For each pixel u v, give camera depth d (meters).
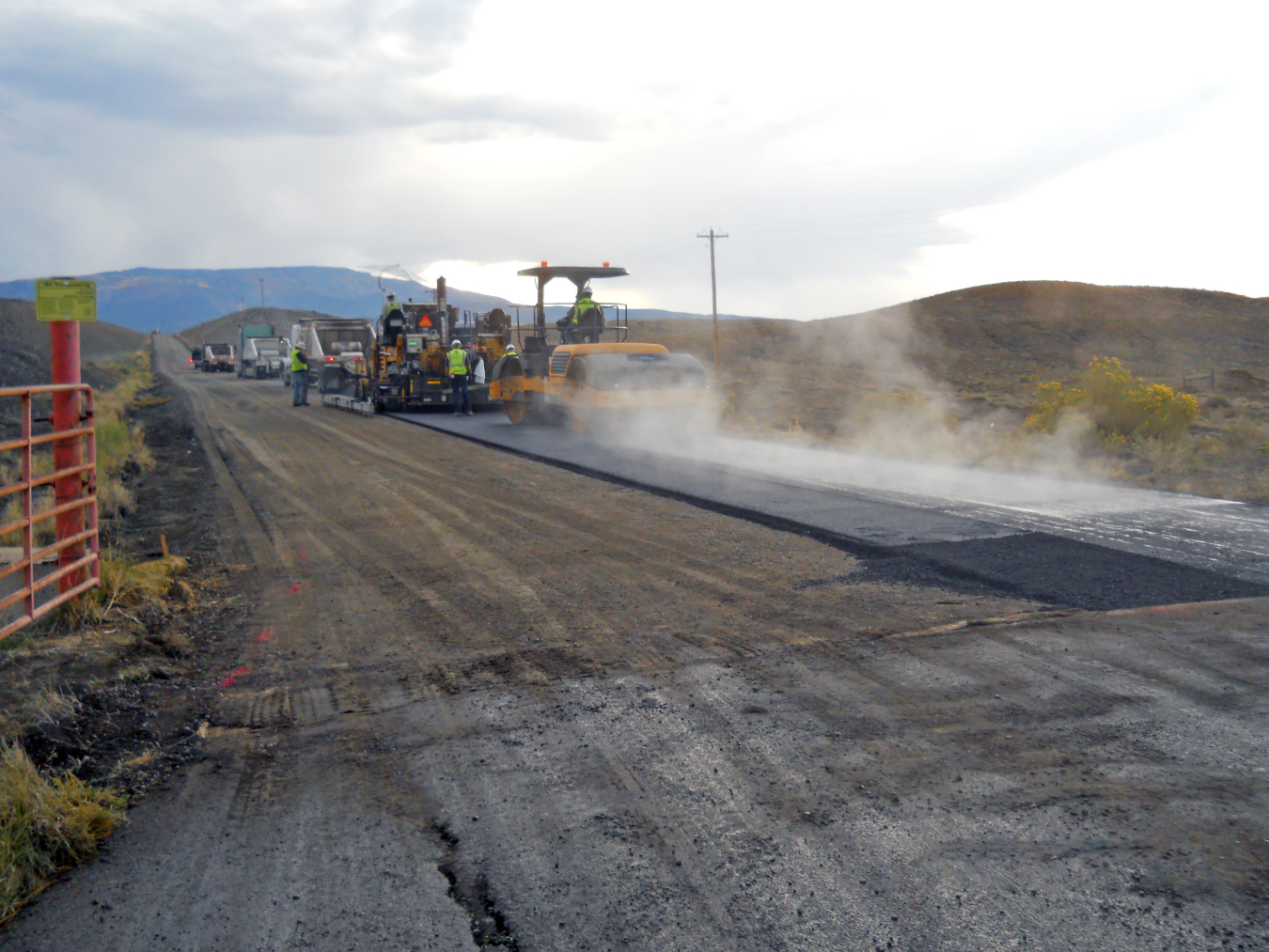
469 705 4.74
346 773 4.00
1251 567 7.07
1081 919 2.77
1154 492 10.99
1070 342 88.06
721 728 4.32
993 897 2.90
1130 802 3.50
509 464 14.37
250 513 10.78
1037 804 3.49
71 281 6.48
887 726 4.30
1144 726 4.21
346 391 33.44
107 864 3.29
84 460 6.63
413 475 13.47
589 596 6.81
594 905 2.92
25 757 3.74
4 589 7.03
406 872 3.17
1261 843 3.17
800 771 3.86
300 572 7.88
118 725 4.59
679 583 7.11
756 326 97.31
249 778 3.98
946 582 6.89
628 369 18.00
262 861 3.27
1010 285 108.62
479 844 3.34
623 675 5.11
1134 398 16.45
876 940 2.70
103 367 55.69
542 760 4.05
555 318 22.80
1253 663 4.96
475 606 6.64
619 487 11.89
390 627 6.22
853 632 5.73
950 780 3.72
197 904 3.00
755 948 2.67
